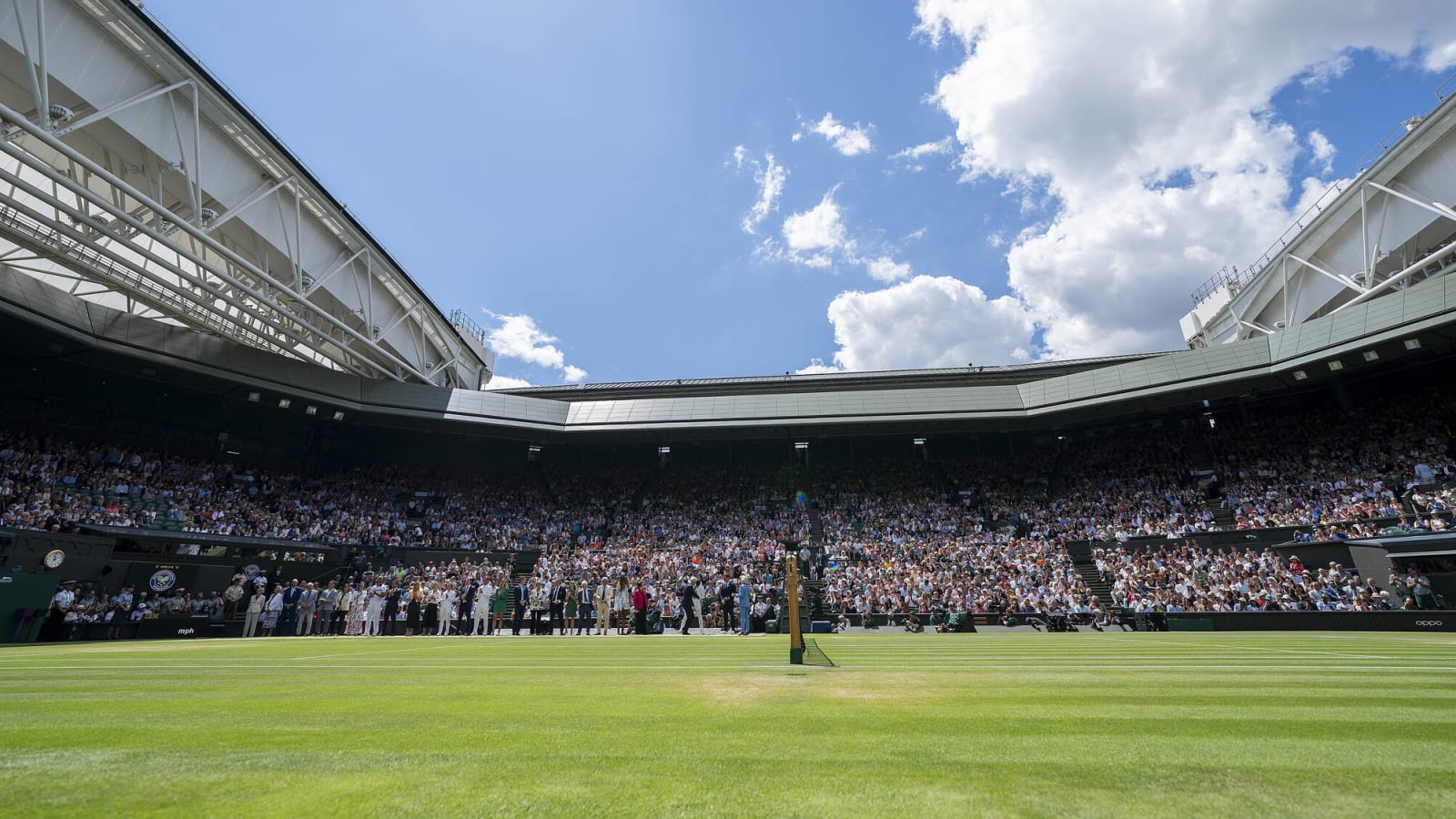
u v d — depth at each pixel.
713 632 24.05
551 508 45.09
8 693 5.27
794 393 45.31
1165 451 41.19
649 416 41.66
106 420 35.50
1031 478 43.81
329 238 29.50
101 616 22.33
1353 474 32.28
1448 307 26.64
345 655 10.47
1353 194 31.23
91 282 31.44
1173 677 6.27
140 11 19.55
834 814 2.06
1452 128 26.55
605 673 6.75
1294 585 24.92
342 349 33.31
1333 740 3.16
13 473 27.77
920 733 3.31
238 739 3.22
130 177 23.34
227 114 22.80
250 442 41.09
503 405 40.97
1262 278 38.97
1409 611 20.55
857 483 46.06
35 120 20.80
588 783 2.43
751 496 45.78
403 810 2.11
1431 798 2.21
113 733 3.36
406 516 41.31
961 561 35.03
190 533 28.05
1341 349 29.88
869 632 27.38
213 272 23.95
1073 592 28.86
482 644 14.27
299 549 32.09
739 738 3.21
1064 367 48.12
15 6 17.16
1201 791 2.30
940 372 48.94
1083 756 2.82
